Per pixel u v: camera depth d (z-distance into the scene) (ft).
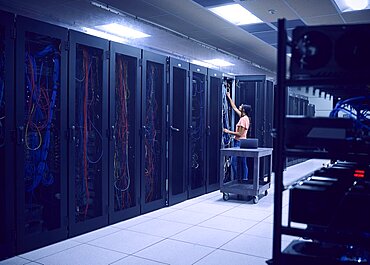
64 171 11.16
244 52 25.63
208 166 19.44
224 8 15.62
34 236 10.34
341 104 6.82
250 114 24.20
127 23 15.72
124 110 14.08
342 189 5.94
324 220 5.48
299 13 16.33
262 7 15.44
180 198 17.08
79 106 12.42
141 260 9.64
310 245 6.34
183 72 17.30
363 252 6.08
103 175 12.62
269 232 12.35
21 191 9.96
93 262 9.46
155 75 15.90
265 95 23.52
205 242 11.21
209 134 19.36
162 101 15.71
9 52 9.55
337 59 5.18
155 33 17.52
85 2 13.20
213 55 23.25
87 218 12.87
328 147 5.47
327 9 15.72
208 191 19.54
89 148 12.98
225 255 10.08
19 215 9.93
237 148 18.45
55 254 10.02
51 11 14.07
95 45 12.10
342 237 5.38
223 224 13.33
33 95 10.70
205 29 19.03
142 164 14.47
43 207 11.75
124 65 14.11
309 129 5.56
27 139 10.65
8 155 9.62
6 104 9.55
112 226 12.91
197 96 19.08
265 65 31.65
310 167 32.83
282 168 5.64
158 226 12.98
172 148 16.66
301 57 5.34
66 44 11.07
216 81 20.47
